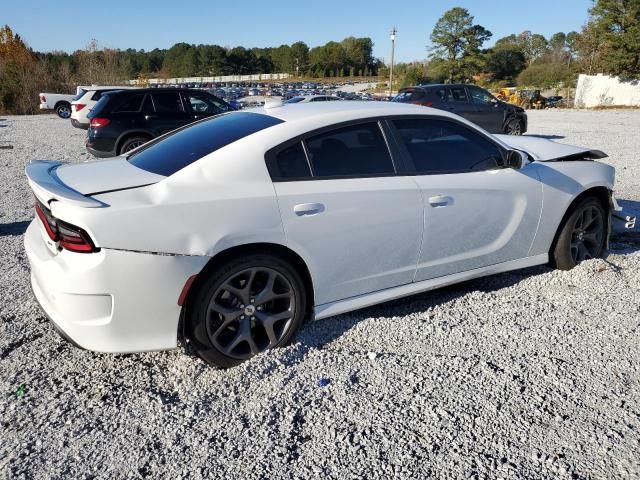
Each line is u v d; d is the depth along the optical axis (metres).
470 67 67.12
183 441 2.40
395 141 3.50
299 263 3.13
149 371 2.99
